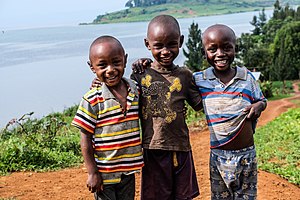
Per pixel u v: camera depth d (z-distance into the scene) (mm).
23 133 11844
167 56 3844
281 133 11633
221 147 4148
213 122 4129
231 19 199625
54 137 10797
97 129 3771
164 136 3914
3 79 56031
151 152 3975
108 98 3730
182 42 4016
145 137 3969
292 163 8430
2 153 8531
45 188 6867
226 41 3977
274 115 21594
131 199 3961
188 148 4062
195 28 48312
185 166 4047
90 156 3742
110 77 3682
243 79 4098
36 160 8508
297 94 39625
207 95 4133
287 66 53844
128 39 127438
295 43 56250
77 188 6871
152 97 3938
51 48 119250
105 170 3770
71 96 38125
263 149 9867
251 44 57938
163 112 3916
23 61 82625
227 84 4082
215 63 4055
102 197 3859
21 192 6633
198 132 15242
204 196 6262
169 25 3811
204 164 8789
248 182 4215
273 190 6582
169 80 3959
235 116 4051
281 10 92250
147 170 4020
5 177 7566
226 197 4305
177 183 4035
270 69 55062
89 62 3820
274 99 34031
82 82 48344
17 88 46312
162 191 4008
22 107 33469
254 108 4031
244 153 4129
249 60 55906
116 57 3676
